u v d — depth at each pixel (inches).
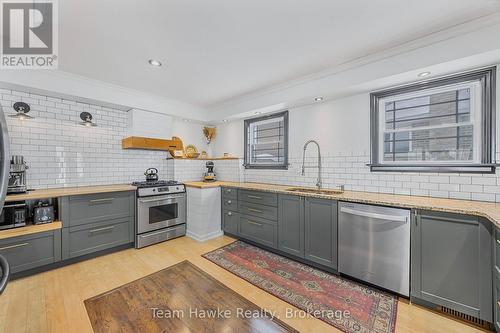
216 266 101.7
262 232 121.1
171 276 92.7
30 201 102.1
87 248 106.9
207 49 85.8
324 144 122.1
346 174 113.8
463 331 63.0
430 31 74.9
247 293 81.3
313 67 101.7
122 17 66.5
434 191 89.4
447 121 89.8
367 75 92.9
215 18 67.7
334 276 93.4
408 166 95.5
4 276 30.9
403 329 64.0
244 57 92.4
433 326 65.0
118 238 117.2
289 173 138.2
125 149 142.0
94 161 128.9
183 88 128.5
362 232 85.2
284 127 140.6
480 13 66.0
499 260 57.4
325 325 65.7
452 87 87.2
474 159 83.4
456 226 66.6
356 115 110.3
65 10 63.0
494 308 60.6
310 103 125.7
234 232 137.0
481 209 65.4
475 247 63.7
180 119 167.5
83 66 99.5
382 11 65.2
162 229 134.0
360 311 71.7
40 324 65.2
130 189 121.3
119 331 62.8
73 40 78.7
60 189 111.3
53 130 114.7
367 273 84.1
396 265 77.6
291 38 78.7
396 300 77.2
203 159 170.2
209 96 143.9
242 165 163.5
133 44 81.7
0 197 28.0
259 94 135.6
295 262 106.3
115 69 102.9
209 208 139.6
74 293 80.4
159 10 63.8
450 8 63.8
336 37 78.4
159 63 97.0
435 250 70.0
